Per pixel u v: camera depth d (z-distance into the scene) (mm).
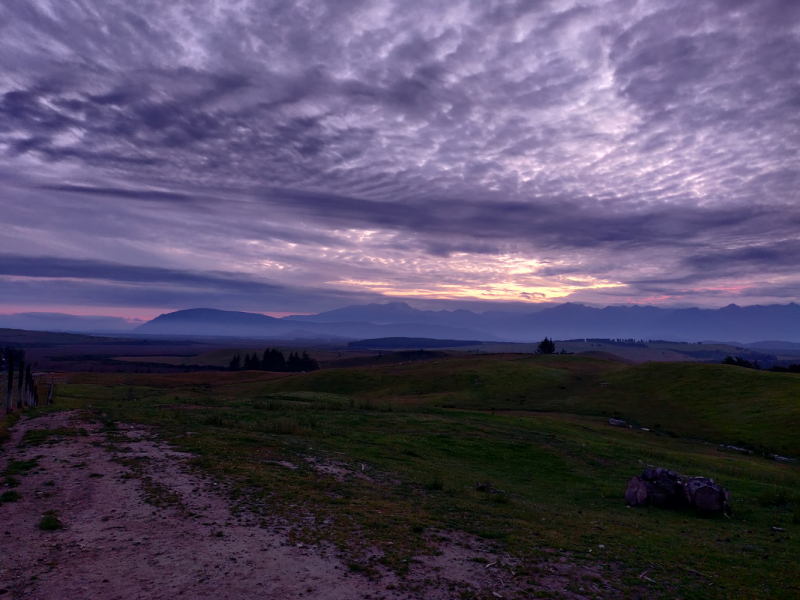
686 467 26703
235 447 19406
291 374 102250
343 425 30016
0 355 59906
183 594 7305
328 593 7656
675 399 53531
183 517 10766
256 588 7641
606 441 33562
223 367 175875
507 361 89875
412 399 59688
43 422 23234
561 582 8859
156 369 161375
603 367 85812
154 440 19641
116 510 11016
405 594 7816
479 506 14297
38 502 11297
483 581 8594
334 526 10844
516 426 36281
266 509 11695
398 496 14391
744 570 10578
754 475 25844
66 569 7930
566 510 15773
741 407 47062
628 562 10328
